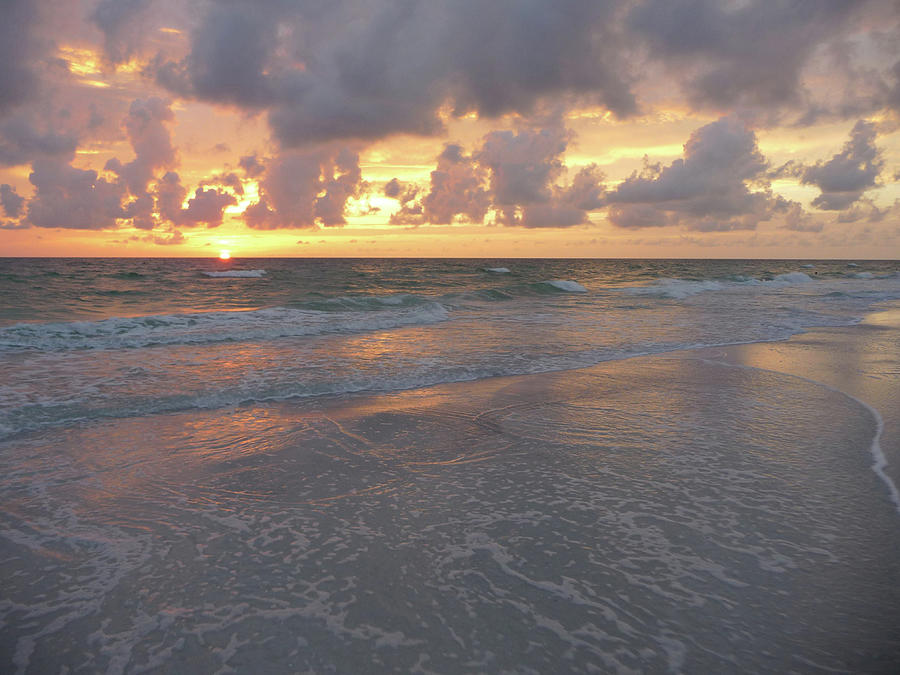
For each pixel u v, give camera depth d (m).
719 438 4.98
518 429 5.29
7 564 2.88
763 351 9.90
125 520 3.41
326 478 4.11
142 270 52.31
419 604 2.55
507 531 3.25
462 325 13.96
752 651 2.21
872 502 3.63
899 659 2.17
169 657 2.18
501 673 2.09
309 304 17.45
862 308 19.42
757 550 3.01
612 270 63.28
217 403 6.30
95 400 6.26
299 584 2.71
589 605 2.53
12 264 76.25
